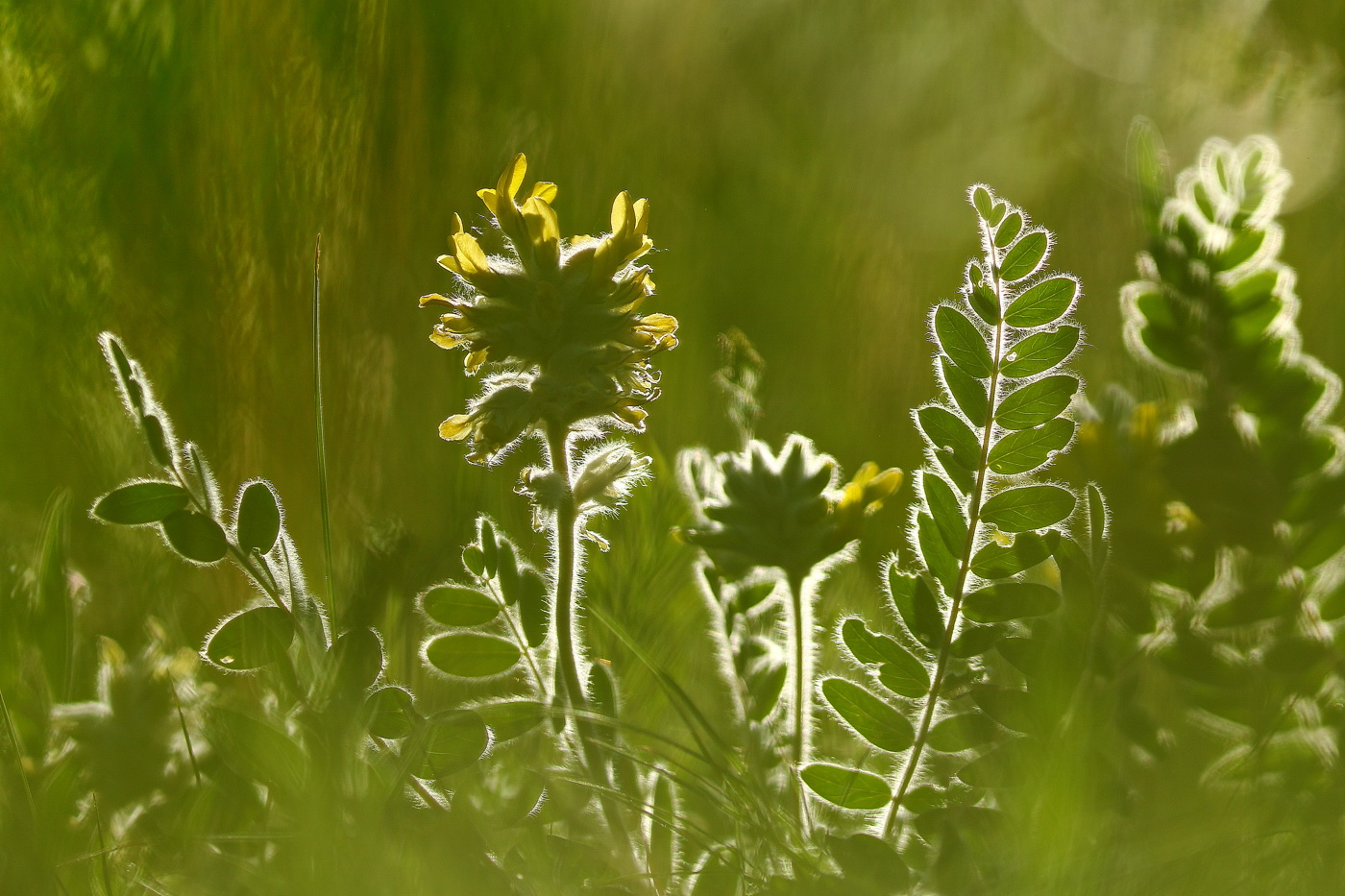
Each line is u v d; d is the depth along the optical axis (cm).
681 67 234
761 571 117
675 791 117
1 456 144
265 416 152
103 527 134
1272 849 111
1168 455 114
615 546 128
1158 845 111
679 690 116
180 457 115
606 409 115
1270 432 113
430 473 146
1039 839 111
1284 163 157
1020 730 112
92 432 146
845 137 232
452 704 123
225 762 113
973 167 228
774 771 117
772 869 113
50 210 161
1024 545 113
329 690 113
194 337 158
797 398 166
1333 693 113
